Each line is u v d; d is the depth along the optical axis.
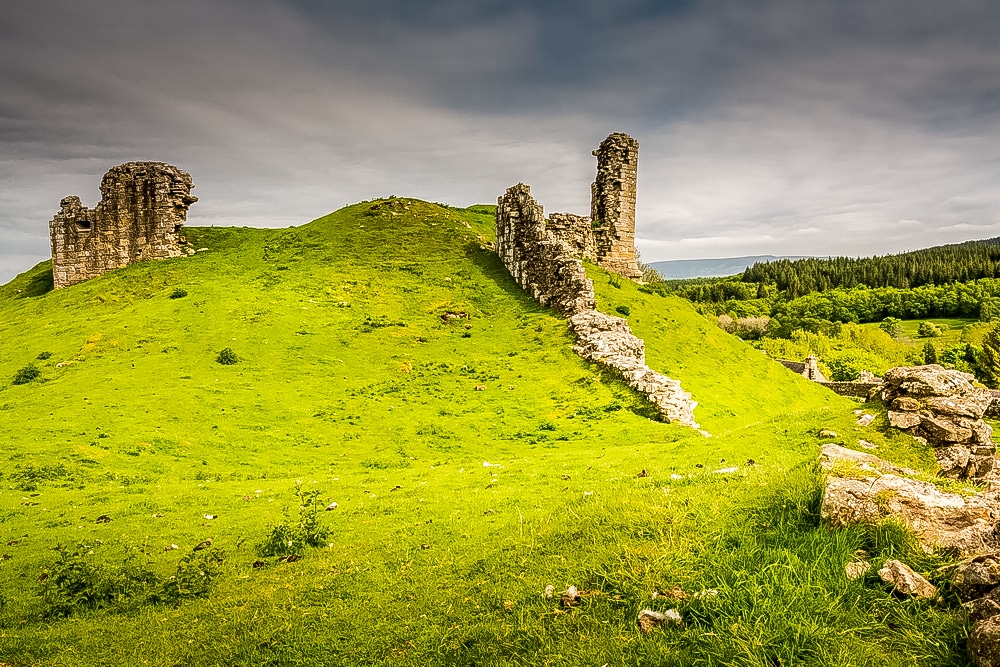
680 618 7.65
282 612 10.05
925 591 7.41
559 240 47.28
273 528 14.83
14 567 13.37
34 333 45.22
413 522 14.23
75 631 10.29
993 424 23.16
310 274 50.97
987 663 6.09
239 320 41.34
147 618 10.59
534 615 8.46
